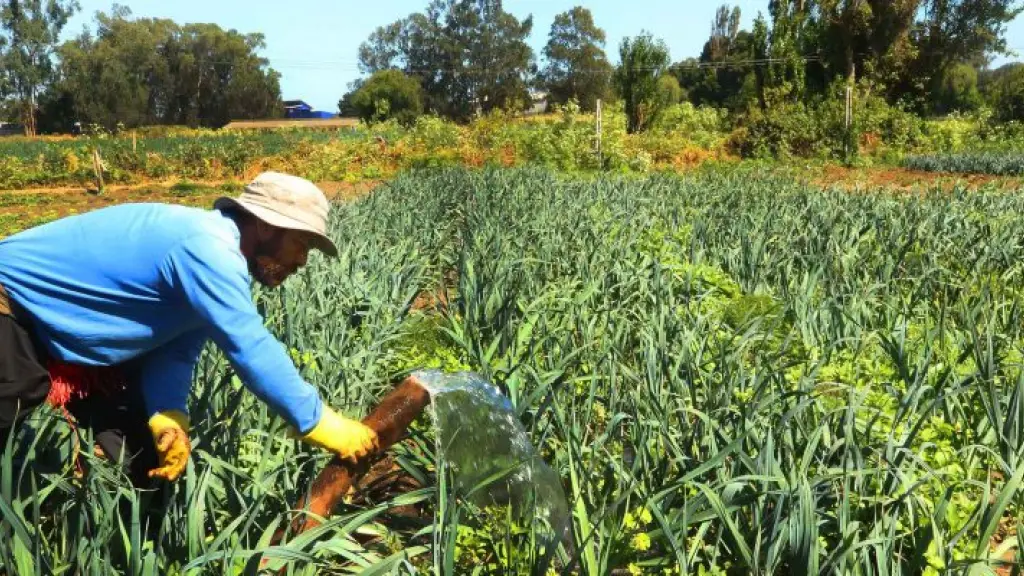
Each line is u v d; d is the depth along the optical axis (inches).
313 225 111.6
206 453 117.0
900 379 177.5
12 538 102.8
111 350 112.1
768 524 121.3
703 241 338.3
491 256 280.7
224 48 4360.2
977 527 123.6
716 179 646.5
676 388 152.9
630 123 1565.0
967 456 139.1
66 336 110.1
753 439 133.0
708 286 268.2
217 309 104.5
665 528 110.8
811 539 106.4
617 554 112.3
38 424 123.7
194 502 105.8
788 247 307.4
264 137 1502.2
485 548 121.7
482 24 4259.4
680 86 3860.7
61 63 3939.5
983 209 432.5
